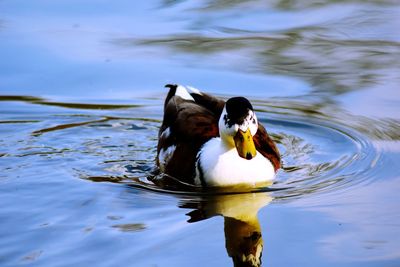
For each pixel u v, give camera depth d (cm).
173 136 1277
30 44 1736
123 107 1531
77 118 1491
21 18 1891
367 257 915
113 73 1633
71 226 1028
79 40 1762
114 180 1209
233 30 1822
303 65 1638
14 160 1295
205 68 1641
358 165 1240
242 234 995
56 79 1611
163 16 1916
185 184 1206
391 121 1406
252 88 1564
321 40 1752
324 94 1527
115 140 1407
